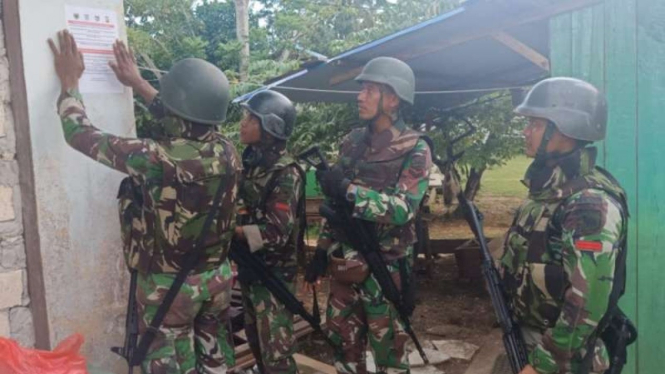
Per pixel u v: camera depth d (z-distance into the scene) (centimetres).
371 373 416
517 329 231
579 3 351
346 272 310
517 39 443
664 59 322
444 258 871
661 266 332
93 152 230
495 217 1233
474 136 793
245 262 334
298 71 550
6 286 257
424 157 301
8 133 256
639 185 336
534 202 220
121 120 285
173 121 241
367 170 309
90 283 279
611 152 345
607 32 344
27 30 249
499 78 643
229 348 283
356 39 903
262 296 341
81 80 267
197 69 238
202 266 247
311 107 820
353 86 612
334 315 326
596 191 202
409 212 291
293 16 1259
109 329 287
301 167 346
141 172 226
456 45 450
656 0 322
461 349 505
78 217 273
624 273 204
